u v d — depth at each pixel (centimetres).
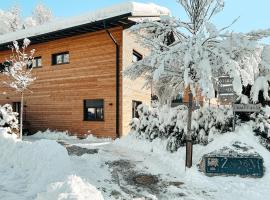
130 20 1435
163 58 809
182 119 1066
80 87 1630
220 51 791
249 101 998
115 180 754
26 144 851
